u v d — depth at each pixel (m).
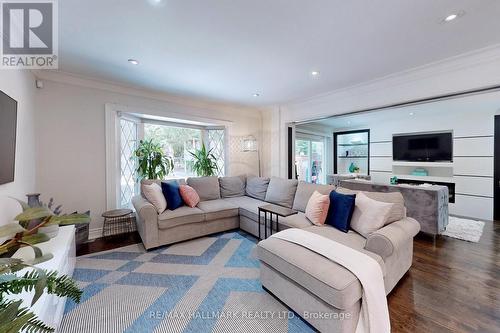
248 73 3.00
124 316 1.71
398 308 1.79
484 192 4.54
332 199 2.55
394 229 1.97
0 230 0.89
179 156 4.71
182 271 2.36
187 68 2.83
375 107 3.32
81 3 1.63
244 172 5.26
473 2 1.64
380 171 6.09
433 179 5.20
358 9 1.72
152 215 2.86
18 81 2.22
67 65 2.74
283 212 2.77
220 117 4.85
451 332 1.54
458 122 4.86
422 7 1.70
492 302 1.85
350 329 1.43
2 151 1.68
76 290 0.91
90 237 3.27
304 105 4.39
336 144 7.22
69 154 3.10
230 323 1.64
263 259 1.96
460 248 2.95
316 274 1.51
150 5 1.66
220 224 3.47
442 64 2.62
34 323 0.70
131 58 2.55
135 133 4.06
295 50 2.37
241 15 1.79
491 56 2.31
